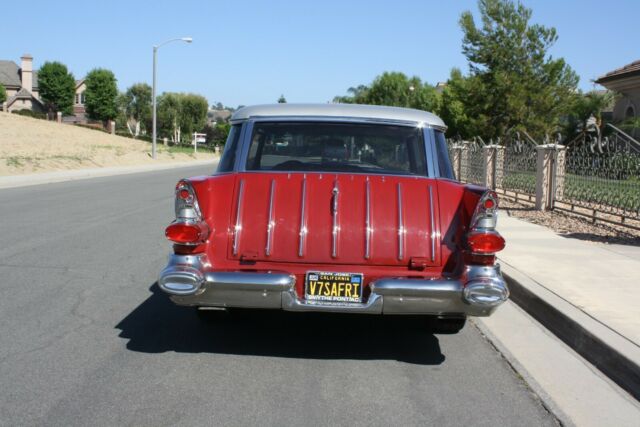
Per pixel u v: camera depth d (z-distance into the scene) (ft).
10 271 23.18
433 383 13.62
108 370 13.83
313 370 14.21
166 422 11.36
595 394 13.26
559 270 23.06
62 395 12.44
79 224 35.58
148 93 262.88
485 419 11.90
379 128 16.12
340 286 13.76
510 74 84.07
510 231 33.40
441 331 17.20
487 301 13.24
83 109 290.15
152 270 23.86
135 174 90.22
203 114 257.34
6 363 14.10
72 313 18.11
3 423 11.16
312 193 14.33
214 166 126.93
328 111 16.31
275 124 16.15
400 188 14.44
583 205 38.22
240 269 13.78
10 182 65.26
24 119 169.27
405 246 13.92
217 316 17.16
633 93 79.20
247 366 14.34
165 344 15.69
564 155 41.63
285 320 17.98
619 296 19.15
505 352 15.76
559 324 17.40
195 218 13.67
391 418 11.81
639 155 31.68
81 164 101.19
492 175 54.85
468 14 85.40
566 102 84.69
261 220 14.06
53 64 250.16
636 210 31.86
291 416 11.76
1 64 275.39
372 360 14.98
